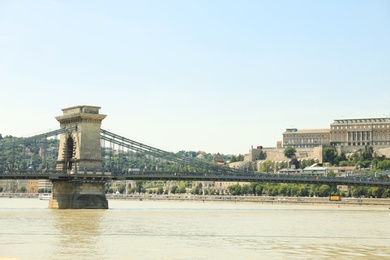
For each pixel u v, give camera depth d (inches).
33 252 3400.6
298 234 4662.9
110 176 7790.4
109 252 3452.3
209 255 3390.7
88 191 7751.0
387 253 3577.8
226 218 6496.1
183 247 3718.0
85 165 7677.2
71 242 3885.3
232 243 3966.5
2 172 7303.2
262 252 3526.1
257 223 5777.6
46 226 4985.2
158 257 3299.7
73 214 6619.1
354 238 4434.1
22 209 7662.4
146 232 4626.0
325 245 3932.1
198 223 5634.8
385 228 5403.5
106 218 6072.8
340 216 7367.1
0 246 3634.4
